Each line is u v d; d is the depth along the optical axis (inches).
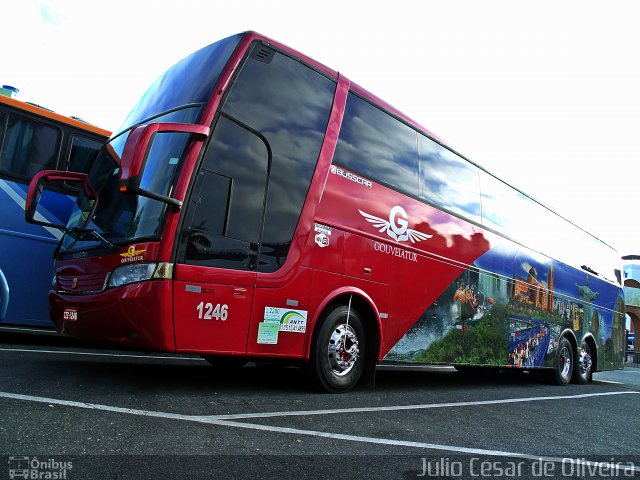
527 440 175.0
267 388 217.3
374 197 249.3
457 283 302.2
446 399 247.1
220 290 183.5
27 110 297.1
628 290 1556.3
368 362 243.8
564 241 449.7
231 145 192.9
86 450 114.3
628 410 279.7
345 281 228.8
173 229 173.6
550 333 408.5
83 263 195.9
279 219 204.8
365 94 255.1
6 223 285.0
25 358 231.9
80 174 249.3
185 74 216.2
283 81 215.9
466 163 327.3
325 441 142.7
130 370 227.8
